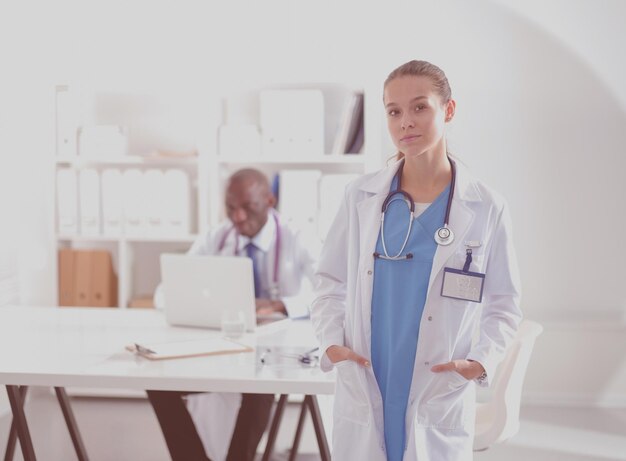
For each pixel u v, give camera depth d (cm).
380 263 189
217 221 423
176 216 423
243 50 443
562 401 447
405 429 184
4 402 416
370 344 189
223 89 421
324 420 343
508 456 362
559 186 446
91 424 401
